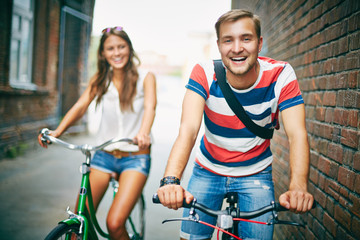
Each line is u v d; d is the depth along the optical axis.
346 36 2.03
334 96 2.18
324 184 2.28
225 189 1.99
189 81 1.86
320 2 2.48
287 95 1.80
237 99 1.82
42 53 9.27
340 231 1.97
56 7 9.71
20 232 3.58
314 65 2.58
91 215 2.39
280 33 3.71
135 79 2.62
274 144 3.86
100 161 2.62
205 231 2.01
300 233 2.73
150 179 5.98
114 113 2.65
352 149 1.90
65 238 1.98
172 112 24.34
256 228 1.83
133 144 2.38
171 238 3.68
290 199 1.39
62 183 5.53
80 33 11.03
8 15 7.30
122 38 2.56
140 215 3.29
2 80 7.25
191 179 2.11
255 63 1.69
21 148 7.67
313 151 2.56
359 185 1.79
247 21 1.57
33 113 8.78
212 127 1.92
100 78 2.67
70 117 2.60
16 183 5.41
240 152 1.92
